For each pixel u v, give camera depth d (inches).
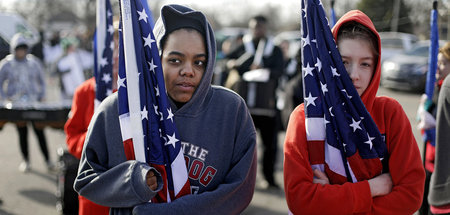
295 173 71.3
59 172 166.4
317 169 72.2
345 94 70.6
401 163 71.7
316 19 72.2
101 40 107.9
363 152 71.1
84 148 74.0
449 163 92.0
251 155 74.8
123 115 70.9
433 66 116.2
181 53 71.5
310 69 72.6
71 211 164.1
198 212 68.9
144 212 66.3
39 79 260.8
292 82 167.2
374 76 73.6
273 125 201.8
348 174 71.1
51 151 278.8
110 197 68.5
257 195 196.7
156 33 75.0
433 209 95.2
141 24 72.5
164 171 69.8
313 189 69.4
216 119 75.0
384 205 70.0
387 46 700.7
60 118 204.7
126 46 71.1
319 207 68.7
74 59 299.0
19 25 513.7
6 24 498.9
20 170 236.2
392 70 570.3
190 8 74.7
